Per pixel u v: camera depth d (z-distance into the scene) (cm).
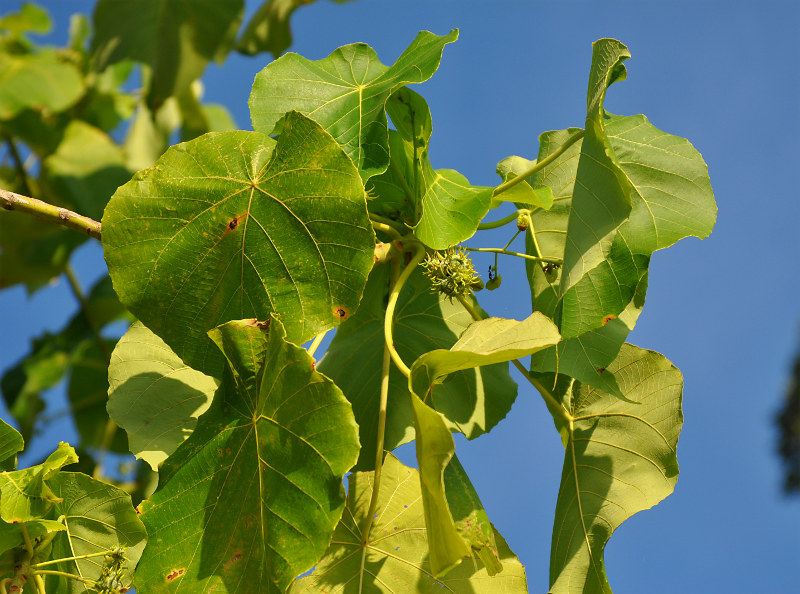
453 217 126
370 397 135
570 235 120
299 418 115
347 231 117
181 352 118
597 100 120
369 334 137
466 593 120
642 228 128
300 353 114
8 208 121
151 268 117
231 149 118
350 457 114
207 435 117
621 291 126
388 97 125
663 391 128
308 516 114
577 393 130
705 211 129
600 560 126
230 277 118
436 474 112
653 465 128
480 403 136
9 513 116
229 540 116
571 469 129
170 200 117
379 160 123
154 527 116
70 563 120
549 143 133
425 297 138
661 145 131
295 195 117
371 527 122
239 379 117
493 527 122
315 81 127
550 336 113
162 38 171
